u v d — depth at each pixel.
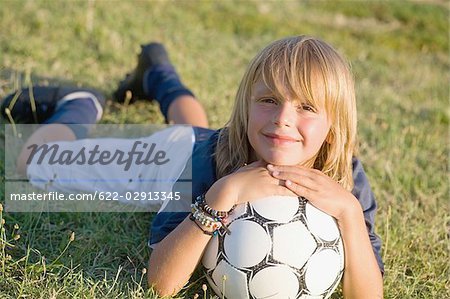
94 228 3.81
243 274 2.99
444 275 3.76
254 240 2.96
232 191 3.05
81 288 3.18
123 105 5.49
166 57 5.31
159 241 3.41
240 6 9.38
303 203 3.03
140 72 5.30
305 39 3.17
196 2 8.95
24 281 3.19
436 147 5.68
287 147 3.04
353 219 3.07
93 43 6.66
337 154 3.25
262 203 3.02
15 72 5.73
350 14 10.27
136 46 6.85
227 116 5.48
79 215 3.90
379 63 8.34
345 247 3.08
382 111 6.27
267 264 2.96
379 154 5.27
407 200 4.60
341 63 3.17
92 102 4.88
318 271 2.99
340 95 3.12
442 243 4.05
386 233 3.92
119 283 3.36
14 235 3.57
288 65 3.03
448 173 5.21
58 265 3.29
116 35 6.89
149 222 3.95
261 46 7.90
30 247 3.54
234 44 7.66
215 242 3.08
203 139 4.05
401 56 8.91
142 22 7.53
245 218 3.01
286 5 10.02
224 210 3.04
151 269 3.22
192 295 3.34
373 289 3.13
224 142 3.42
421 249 3.94
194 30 7.80
